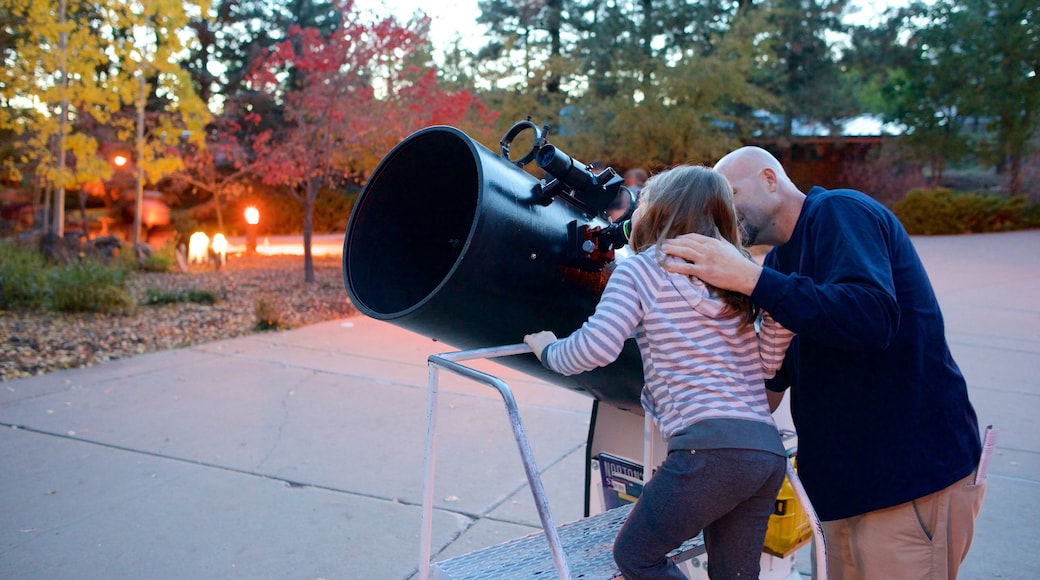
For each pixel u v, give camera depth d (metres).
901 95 26.19
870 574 1.93
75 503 3.53
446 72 19.62
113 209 20.28
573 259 1.86
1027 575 2.96
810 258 1.86
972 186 26.62
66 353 6.35
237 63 26.27
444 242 2.24
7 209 18.56
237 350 6.66
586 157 21.08
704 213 1.74
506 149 1.98
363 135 11.77
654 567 1.65
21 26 10.16
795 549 2.34
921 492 1.82
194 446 4.27
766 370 1.83
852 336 1.63
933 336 1.87
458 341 1.95
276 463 4.05
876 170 26.09
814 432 1.93
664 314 1.65
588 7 25.81
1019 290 10.12
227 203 23.28
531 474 1.55
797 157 27.25
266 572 2.97
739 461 1.57
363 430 4.59
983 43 24.30
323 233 24.72
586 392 2.28
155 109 16.80
